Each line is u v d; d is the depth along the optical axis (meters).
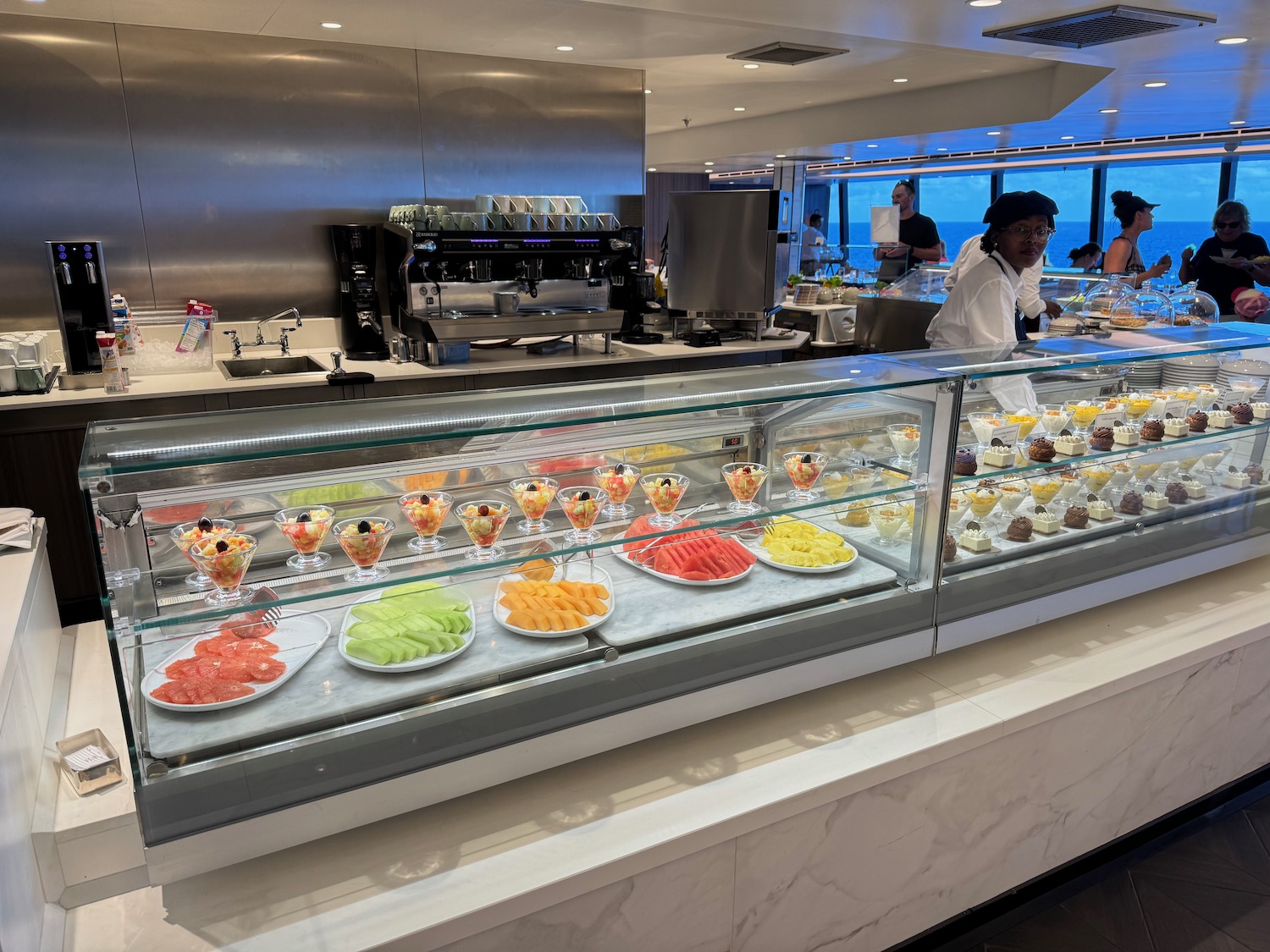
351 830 1.56
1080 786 2.11
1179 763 2.32
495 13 3.61
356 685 1.52
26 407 3.14
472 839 1.53
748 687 1.80
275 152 4.25
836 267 8.20
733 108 7.50
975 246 4.07
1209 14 3.37
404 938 1.33
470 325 3.95
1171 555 2.43
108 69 3.81
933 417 1.90
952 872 1.96
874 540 2.04
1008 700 1.95
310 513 1.57
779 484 1.98
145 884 1.47
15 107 3.68
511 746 1.57
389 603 1.63
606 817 1.58
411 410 1.63
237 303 4.33
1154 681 2.14
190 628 1.44
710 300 4.80
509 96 4.79
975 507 2.12
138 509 1.37
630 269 4.57
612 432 1.80
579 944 1.52
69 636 2.05
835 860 1.76
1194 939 1.99
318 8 3.52
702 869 1.59
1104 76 4.77
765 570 1.96
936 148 8.14
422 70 4.52
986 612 2.09
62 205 3.86
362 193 4.52
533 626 1.66
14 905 1.17
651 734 1.72
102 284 3.46
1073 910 2.07
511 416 1.61
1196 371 2.57
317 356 4.23
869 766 1.71
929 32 3.92
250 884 1.44
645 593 1.86
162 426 1.49
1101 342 2.53
